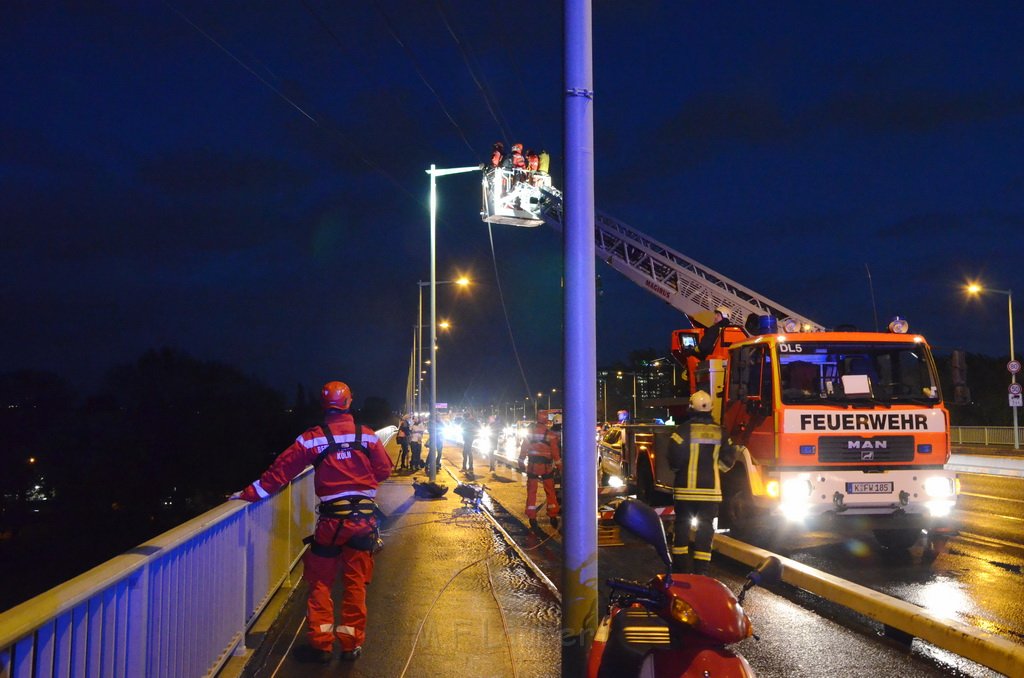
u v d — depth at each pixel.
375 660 6.09
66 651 3.37
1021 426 52.16
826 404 10.01
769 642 6.52
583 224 4.58
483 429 37.00
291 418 67.75
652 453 13.05
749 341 10.91
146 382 57.88
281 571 8.46
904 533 10.59
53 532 52.16
